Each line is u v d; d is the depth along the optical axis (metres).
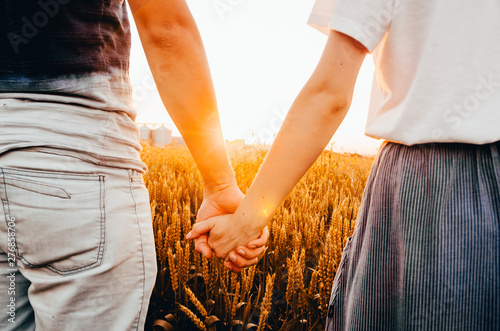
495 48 0.64
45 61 0.75
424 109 0.70
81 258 0.79
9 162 0.73
